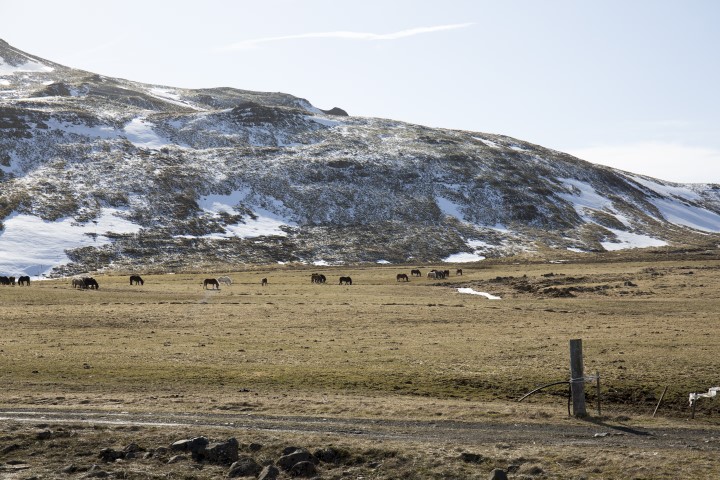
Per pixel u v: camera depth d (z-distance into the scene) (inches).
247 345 1700.3
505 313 2395.4
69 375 1301.7
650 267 4606.3
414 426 903.1
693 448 792.3
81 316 2276.1
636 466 706.8
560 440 835.4
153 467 747.4
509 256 6771.7
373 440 825.5
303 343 1732.3
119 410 994.1
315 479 716.7
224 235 6791.3
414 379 1258.0
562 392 1162.0
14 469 740.0
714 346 1525.6
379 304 2731.3
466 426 905.5
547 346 1600.6
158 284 4072.3
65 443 817.5
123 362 1439.5
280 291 3513.8
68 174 7608.3
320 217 7632.9
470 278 4426.7
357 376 1285.7
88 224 6481.3
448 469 718.5
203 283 4136.3
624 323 2069.4
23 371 1334.9
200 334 1926.7
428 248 6953.7
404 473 721.0
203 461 766.5
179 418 943.7
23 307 2561.5
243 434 841.5
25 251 5644.7
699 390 1125.7
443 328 2025.1
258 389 1191.6
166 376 1293.1
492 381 1232.8
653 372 1247.5
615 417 964.0
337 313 2412.6
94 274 5260.8
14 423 895.7
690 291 3132.4
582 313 2406.5
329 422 923.4
